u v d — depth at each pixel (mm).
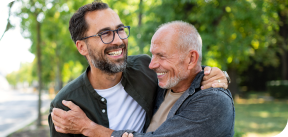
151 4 7039
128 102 2148
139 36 6508
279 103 14102
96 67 1991
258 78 23188
